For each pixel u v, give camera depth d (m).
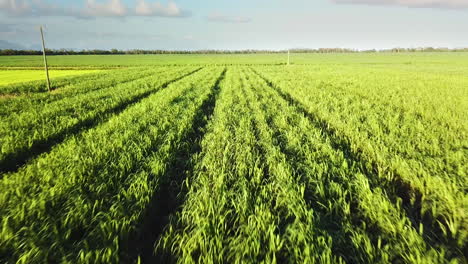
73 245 3.49
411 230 3.51
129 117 10.38
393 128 8.57
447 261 3.11
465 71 38.81
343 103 13.41
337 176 5.32
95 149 6.71
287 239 3.50
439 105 12.72
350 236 3.53
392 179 5.54
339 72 35.94
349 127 8.70
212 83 22.69
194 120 10.67
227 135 8.05
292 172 5.50
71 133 9.19
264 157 6.46
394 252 3.30
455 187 4.48
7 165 6.83
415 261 3.08
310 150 6.85
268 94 16.41
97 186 4.82
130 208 4.21
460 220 3.91
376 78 27.19
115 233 3.67
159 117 10.52
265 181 5.29
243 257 3.14
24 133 8.48
